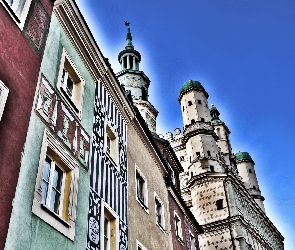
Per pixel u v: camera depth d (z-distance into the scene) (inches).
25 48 364.2
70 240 362.3
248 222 1721.2
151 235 628.1
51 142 375.6
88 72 536.4
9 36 342.3
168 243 711.1
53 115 394.3
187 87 2234.3
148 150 761.0
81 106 478.0
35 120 357.1
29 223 303.7
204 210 1660.9
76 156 425.1
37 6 410.6
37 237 309.4
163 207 744.3
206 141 1953.7
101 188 482.0
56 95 412.8
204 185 1728.6
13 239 279.9
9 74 327.0
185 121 2117.4
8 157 297.7
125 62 1660.9
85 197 422.6
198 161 1861.5
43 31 410.0
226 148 2667.3
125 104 666.2
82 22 513.7
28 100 344.5
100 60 568.4
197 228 979.9
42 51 396.2
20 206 297.9
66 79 467.5
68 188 392.2
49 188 360.5
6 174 290.0
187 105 2169.0
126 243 515.8
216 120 2847.0
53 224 337.7
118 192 541.6
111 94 622.5
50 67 416.2
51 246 325.7
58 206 373.4
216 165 1854.1
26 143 331.6
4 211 276.8
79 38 510.0
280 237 2242.9
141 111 1434.5
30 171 324.8
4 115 305.7
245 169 2849.4
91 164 467.8
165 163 821.9
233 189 1695.4
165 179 816.9
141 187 675.4
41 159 347.3
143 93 1512.1
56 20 466.0
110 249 478.9
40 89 380.8
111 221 502.3
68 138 416.2
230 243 1521.9
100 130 529.7
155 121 1482.5
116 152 580.4
